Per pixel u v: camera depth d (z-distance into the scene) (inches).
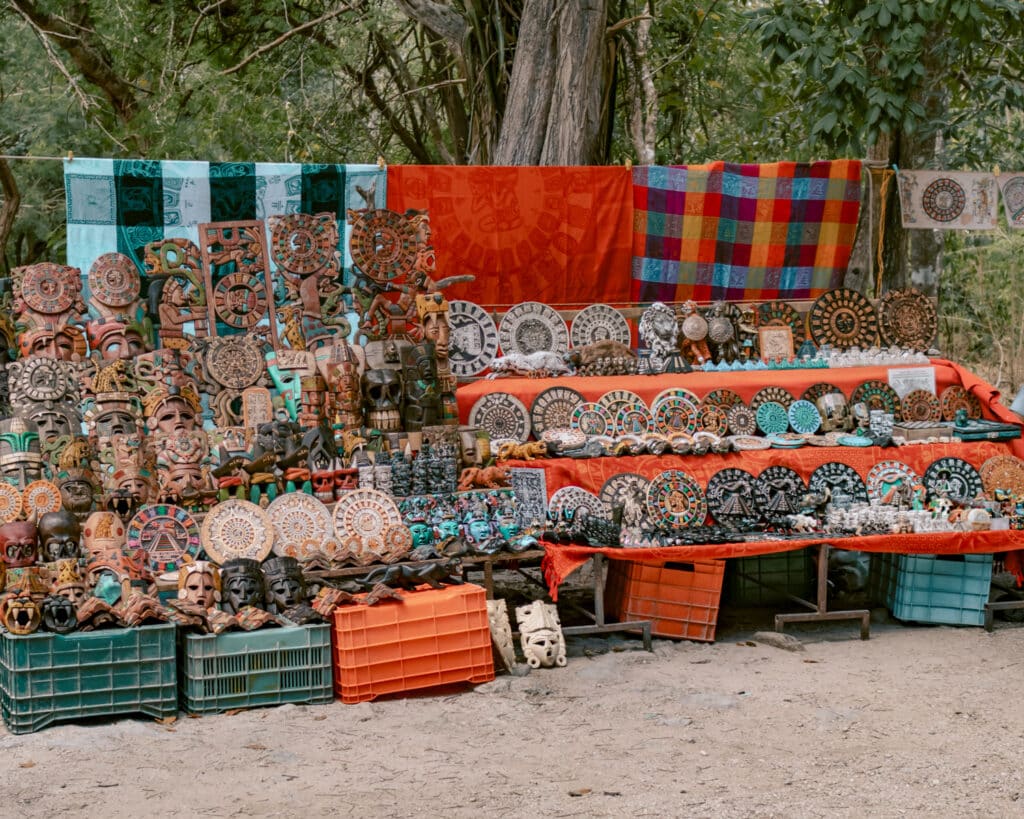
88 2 624.1
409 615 301.1
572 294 426.0
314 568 317.4
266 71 616.4
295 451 333.4
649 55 593.6
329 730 273.6
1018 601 369.1
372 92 652.1
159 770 246.8
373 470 338.6
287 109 559.8
